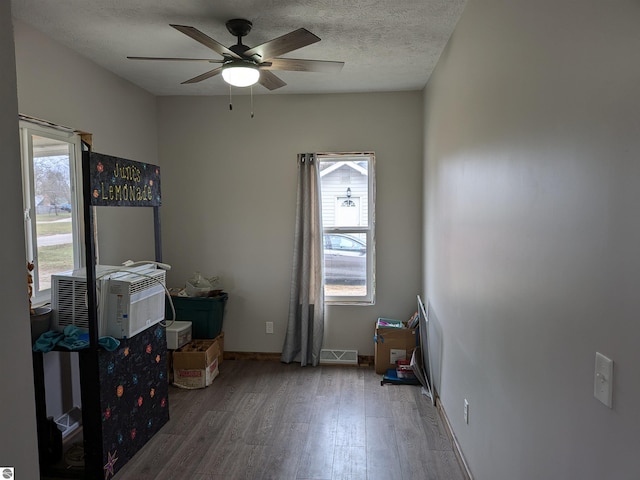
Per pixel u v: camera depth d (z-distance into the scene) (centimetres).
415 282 435
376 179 433
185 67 351
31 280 265
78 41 296
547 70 139
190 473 255
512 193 172
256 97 438
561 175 130
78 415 307
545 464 143
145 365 286
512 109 172
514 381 171
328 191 445
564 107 128
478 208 222
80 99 322
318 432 302
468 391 245
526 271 158
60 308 261
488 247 204
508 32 176
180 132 446
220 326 434
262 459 269
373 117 430
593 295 112
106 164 251
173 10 253
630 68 96
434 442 288
